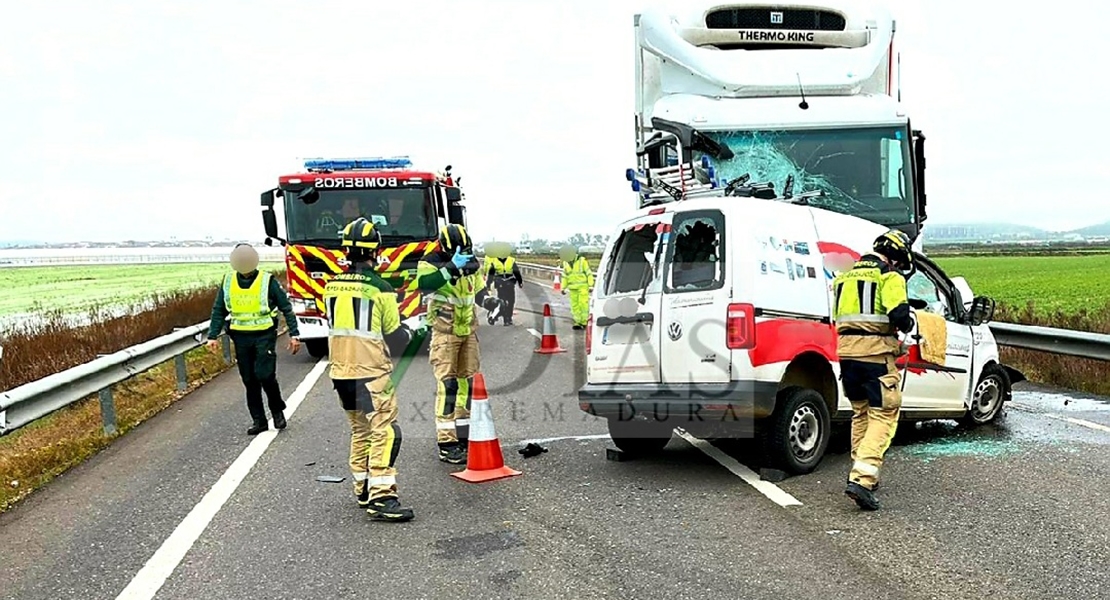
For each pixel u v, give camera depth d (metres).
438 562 5.30
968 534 5.47
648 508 6.24
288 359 15.69
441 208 15.41
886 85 10.88
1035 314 17.16
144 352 10.08
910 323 6.07
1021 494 6.30
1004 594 4.53
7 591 5.02
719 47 10.84
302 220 14.91
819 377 7.28
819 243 7.25
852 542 5.39
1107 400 10.30
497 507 6.39
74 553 5.62
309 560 5.39
